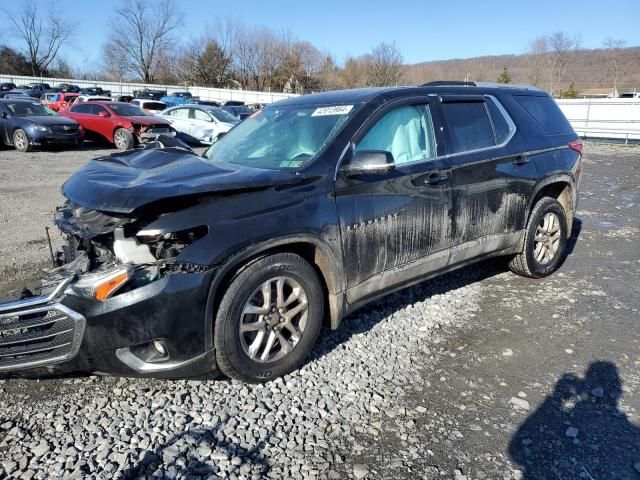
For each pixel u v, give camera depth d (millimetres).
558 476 2447
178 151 3777
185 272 2734
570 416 2895
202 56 64750
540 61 61844
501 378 3285
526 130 4660
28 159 14250
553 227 4965
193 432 2713
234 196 2922
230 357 2938
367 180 3422
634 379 3266
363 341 3750
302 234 3080
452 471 2479
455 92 4246
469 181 4039
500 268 5340
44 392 3064
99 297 2643
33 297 2752
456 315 4215
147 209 2695
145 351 2807
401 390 3145
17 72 67125
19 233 6520
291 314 3168
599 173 12102
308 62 65062
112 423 2781
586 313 4258
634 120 19203
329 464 2512
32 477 2381
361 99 3725
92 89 44469
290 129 3799
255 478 2406
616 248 6145
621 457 2570
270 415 2871
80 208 3189
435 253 3896
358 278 3432
